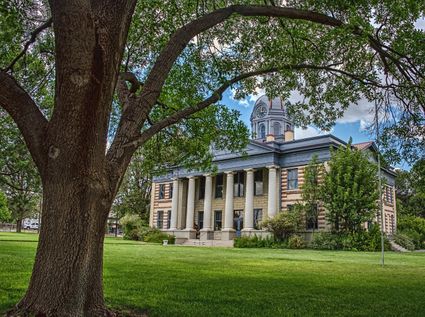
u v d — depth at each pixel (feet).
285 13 25.94
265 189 139.23
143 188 194.49
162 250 83.30
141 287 29.53
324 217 118.32
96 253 17.24
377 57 35.96
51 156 16.29
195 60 39.04
